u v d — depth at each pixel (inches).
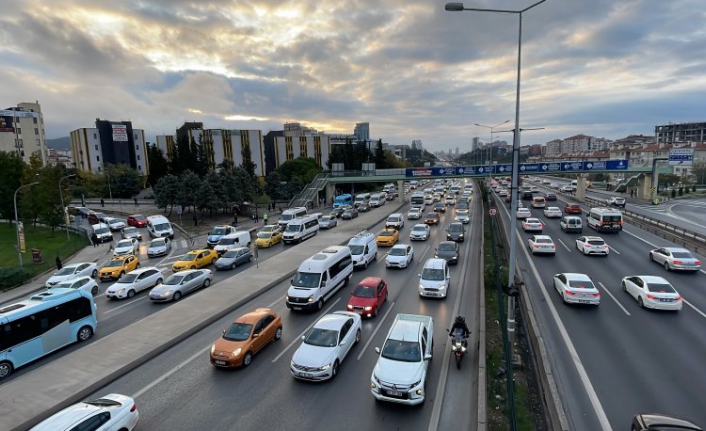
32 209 1717.5
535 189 3292.3
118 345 600.4
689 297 743.1
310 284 749.9
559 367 492.4
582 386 449.7
